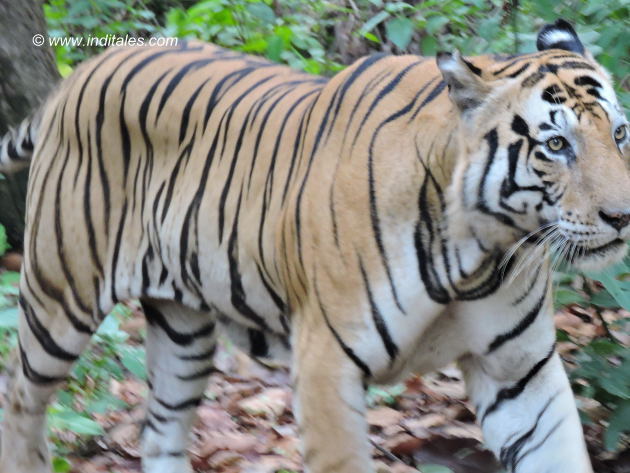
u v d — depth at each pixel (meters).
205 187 7.70
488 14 11.32
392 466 9.16
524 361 6.98
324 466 6.81
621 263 7.87
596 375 8.45
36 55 13.21
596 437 9.15
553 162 6.11
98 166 8.23
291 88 7.65
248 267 7.48
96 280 8.41
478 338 6.93
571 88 6.18
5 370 10.39
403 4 10.61
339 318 6.73
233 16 14.05
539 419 7.01
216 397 10.80
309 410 6.85
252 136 7.53
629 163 6.41
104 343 10.96
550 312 7.00
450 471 8.71
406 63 6.95
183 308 8.83
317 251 6.80
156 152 8.02
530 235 6.35
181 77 8.00
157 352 8.99
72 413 9.30
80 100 8.32
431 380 10.87
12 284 11.79
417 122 6.59
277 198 7.22
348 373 6.76
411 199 6.54
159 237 7.99
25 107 13.08
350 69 7.16
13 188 13.10
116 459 9.62
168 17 14.99
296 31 14.43
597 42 8.91
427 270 6.59
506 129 6.22
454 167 6.39
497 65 6.43
